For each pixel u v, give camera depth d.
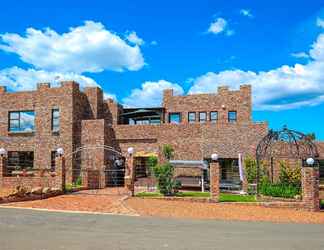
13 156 37.00
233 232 13.59
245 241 12.00
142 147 35.22
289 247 11.31
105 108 39.06
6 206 18.56
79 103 36.47
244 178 29.48
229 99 37.72
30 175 26.88
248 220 16.86
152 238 12.02
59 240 11.32
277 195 24.20
